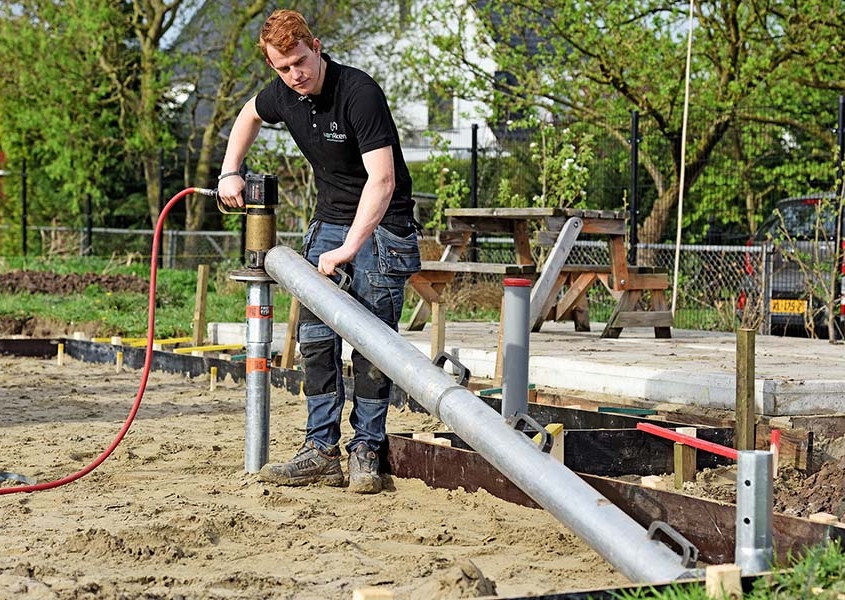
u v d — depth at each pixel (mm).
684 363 7383
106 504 4602
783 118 18906
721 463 5578
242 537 4102
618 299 9867
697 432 5574
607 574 3682
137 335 12227
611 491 4309
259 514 4504
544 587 3518
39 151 27344
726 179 17328
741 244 16594
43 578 3490
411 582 3541
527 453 3553
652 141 17219
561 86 19078
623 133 18031
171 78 27016
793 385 6023
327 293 4559
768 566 3088
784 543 3686
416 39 25719
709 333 10820
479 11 19547
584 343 9281
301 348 5184
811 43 17750
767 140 18875
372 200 4734
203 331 10500
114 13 26094
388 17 25734
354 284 5035
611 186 17016
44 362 10641
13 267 20047
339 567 3715
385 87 25953
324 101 4871
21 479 5090
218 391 8625
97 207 27781
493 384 7613
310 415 5188
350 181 5055
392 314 5113
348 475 5293
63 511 4473
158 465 5566
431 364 4082
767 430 5656
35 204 27438
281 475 5062
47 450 5965
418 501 4840
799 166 17578
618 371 7121
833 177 17578
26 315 13180
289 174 21688
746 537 3098
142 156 27094
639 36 18203
